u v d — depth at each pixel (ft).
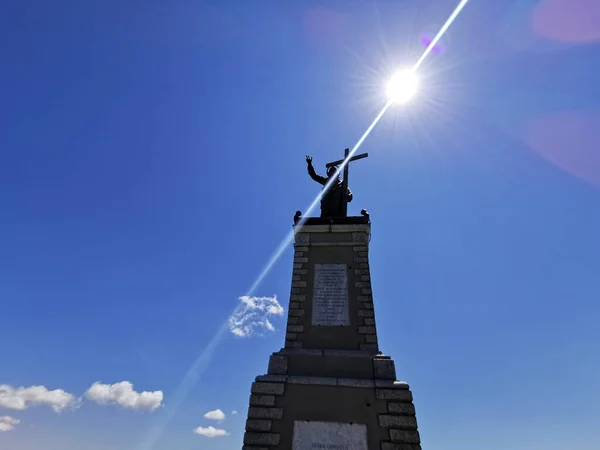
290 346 47.60
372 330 47.80
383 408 39.73
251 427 39.75
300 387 42.06
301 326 49.21
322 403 40.70
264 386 42.34
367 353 45.37
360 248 55.62
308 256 55.98
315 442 38.37
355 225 57.47
